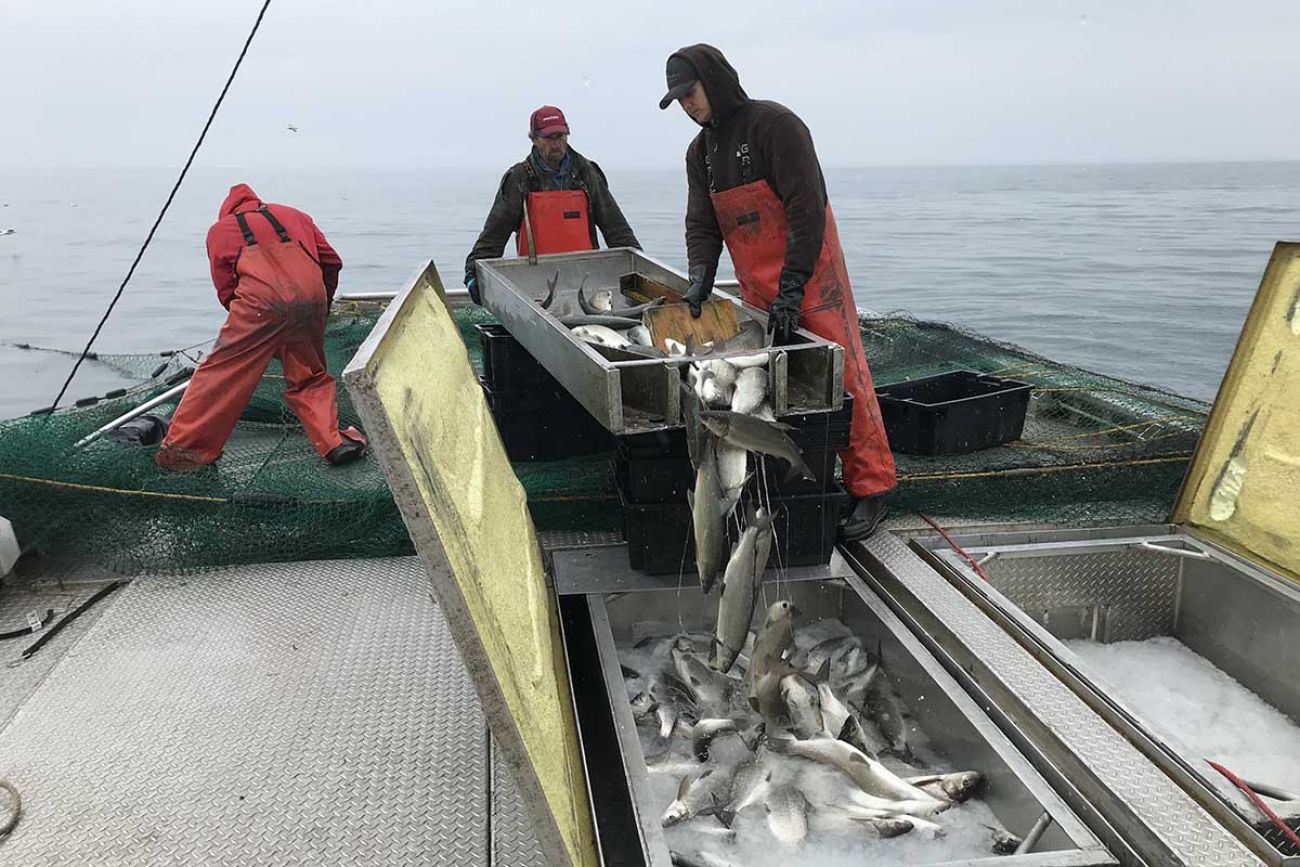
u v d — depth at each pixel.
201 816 2.13
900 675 2.88
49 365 11.09
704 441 2.69
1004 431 4.68
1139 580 3.65
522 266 4.96
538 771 1.45
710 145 3.60
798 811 2.33
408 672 2.77
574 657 2.92
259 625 3.09
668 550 3.23
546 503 3.74
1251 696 3.28
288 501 3.69
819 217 3.29
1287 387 3.41
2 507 3.54
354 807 2.15
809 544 3.31
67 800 2.19
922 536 3.70
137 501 3.62
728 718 2.76
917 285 20.16
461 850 2.00
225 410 4.07
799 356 3.10
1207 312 15.62
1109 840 2.07
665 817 2.32
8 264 27.86
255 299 4.05
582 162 5.62
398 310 1.84
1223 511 3.59
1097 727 2.34
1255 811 2.00
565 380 3.24
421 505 1.30
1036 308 16.25
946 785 2.34
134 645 2.96
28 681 2.80
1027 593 3.61
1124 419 5.02
